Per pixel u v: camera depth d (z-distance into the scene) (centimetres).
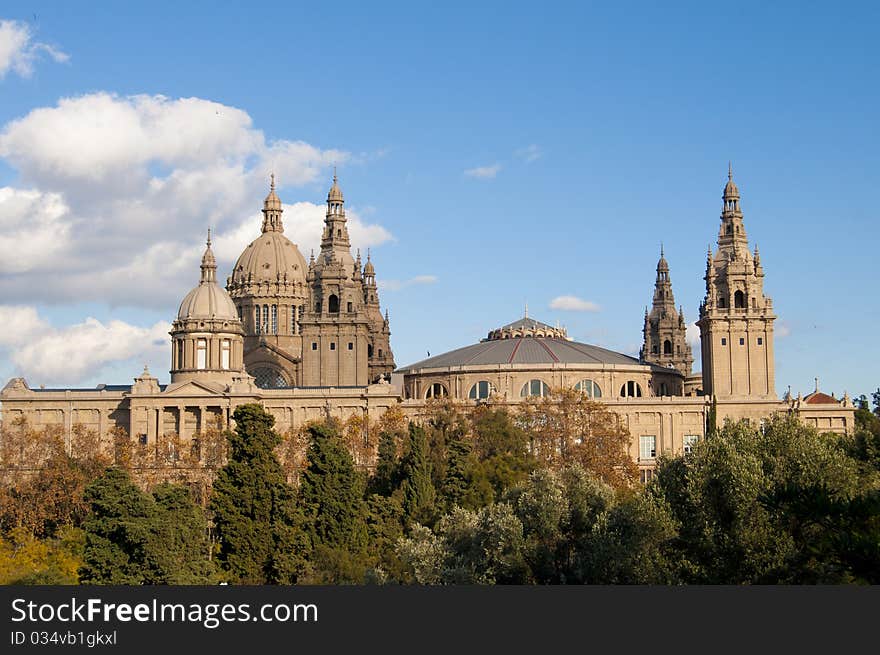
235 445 14962
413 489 15975
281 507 14650
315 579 13425
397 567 13575
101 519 13112
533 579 11431
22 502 17075
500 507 11781
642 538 11012
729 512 10981
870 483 11738
